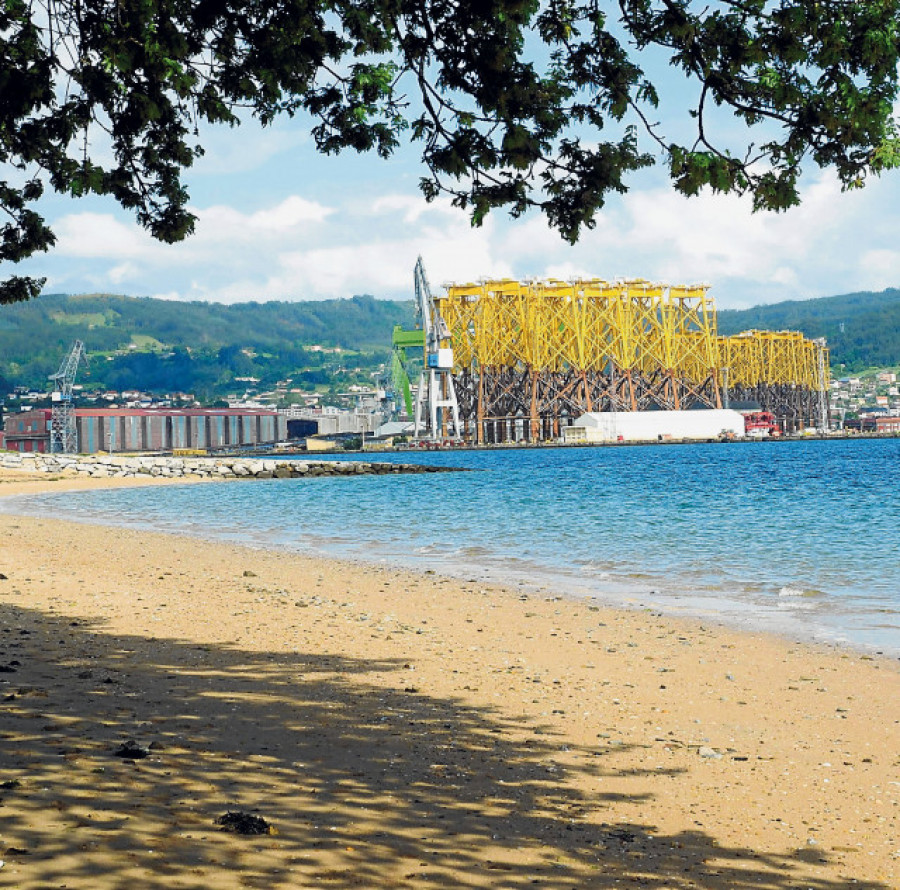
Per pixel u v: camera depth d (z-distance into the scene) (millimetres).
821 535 38438
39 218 14117
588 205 11422
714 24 9867
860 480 87562
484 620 19922
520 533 41438
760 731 12117
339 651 15977
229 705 11555
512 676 14680
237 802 7938
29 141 11812
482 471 130625
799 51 9594
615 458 179375
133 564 29109
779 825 8797
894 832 8711
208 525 48375
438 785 9055
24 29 10234
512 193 11602
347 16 11719
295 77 12188
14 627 16578
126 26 10320
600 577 27125
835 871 7742
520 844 7672
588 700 13383
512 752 10500
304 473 127562
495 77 10945
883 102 9406
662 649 17172
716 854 7945
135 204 13734
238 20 11672
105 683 12305
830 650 17156
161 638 16266
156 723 10391
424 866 6945
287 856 6848
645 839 8164
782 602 22562
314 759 9523
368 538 40156
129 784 8109
